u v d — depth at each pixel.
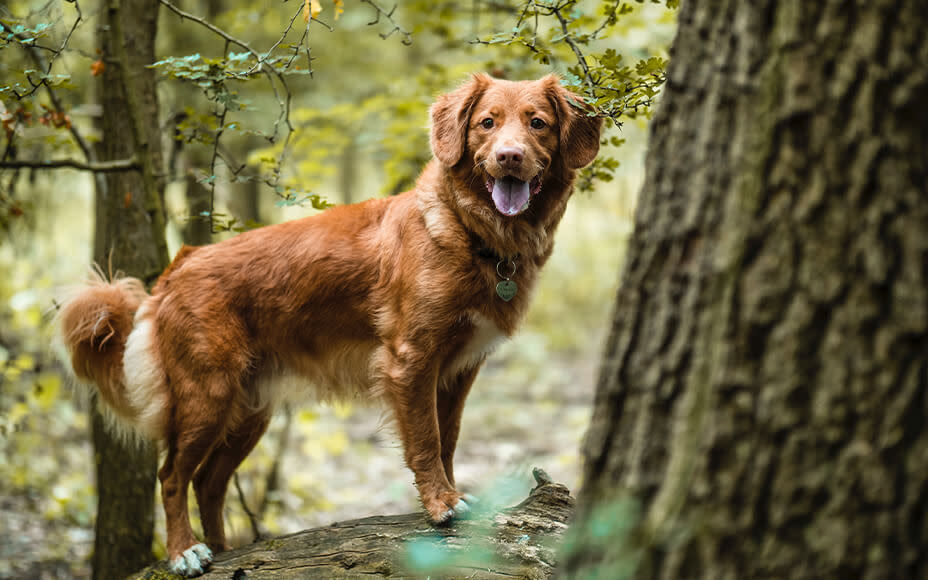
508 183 3.26
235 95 3.62
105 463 4.61
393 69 10.95
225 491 3.99
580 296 15.34
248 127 4.13
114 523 4.59
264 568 3.14
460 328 3.44
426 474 3.39
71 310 3.73
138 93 4.56
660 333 1.83
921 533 1.56
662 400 1.81
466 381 3.79
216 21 7.36
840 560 1.59
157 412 3.62
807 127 1.65
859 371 1.59
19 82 3.58
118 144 4.57
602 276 15.49
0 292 8.48
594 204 15.03
